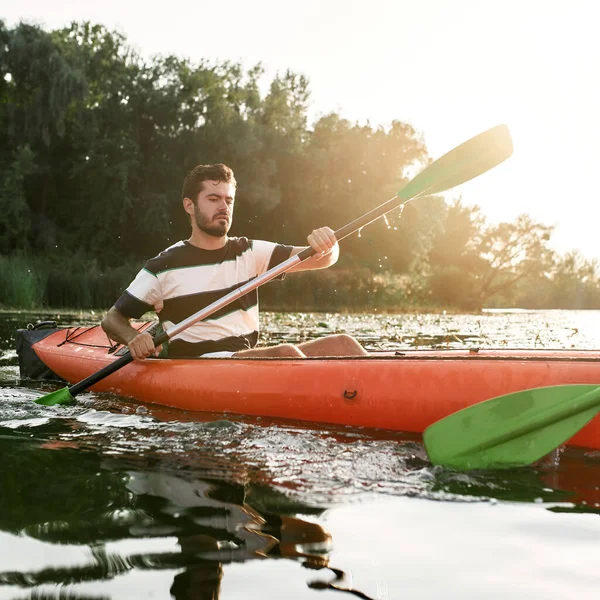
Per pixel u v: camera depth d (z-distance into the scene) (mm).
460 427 1857
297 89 33875
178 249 2820
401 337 7066
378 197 31234
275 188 29859
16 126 23109
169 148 27422
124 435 2209
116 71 27344
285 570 1169
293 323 9500
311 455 1946
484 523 1396
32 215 23797
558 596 1080
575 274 43844
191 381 2643
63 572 1155
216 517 1423
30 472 1756
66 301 14102
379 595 1080
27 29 22266
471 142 2855
